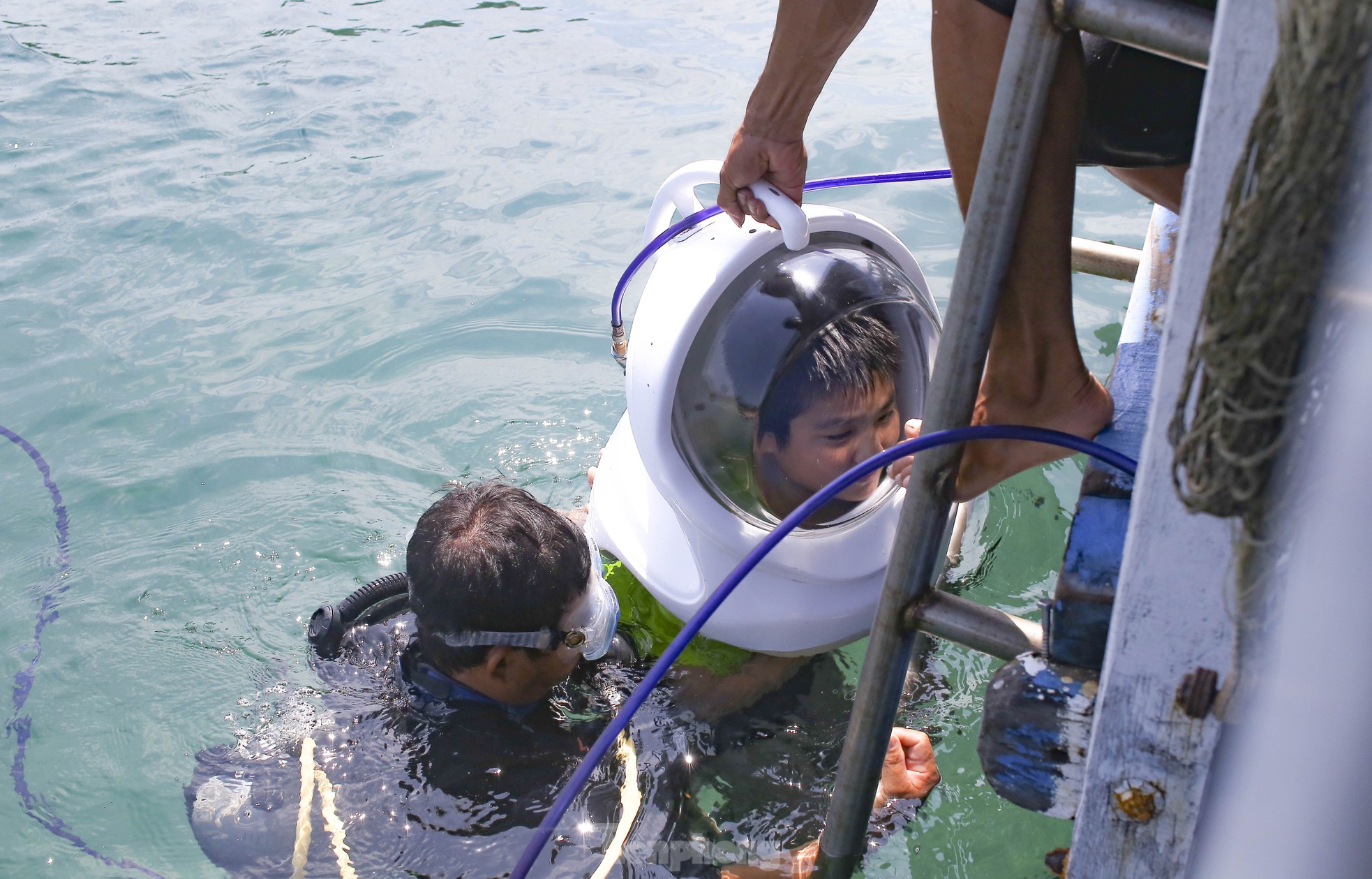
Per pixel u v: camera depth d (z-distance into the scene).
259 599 2.52
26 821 2.00
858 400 1.92
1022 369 1.35
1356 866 0.57
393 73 5.50
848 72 5.11
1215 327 0.77
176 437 3.05
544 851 1.78
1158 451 0.91
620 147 4.63
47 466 2.95
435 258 3.88
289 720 2.06
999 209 1.19
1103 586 1.22
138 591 2.54
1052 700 1.22
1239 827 0.70
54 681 2.30
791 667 2.15
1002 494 2.71
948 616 1.37
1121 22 1.05
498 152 4.62
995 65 1.26
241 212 4.21
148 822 1.99
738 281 1.90
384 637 2.11
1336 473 0.58
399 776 1.88
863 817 1.59
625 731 1.96
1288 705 0.62
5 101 5.21
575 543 1.88
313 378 3.28
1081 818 1.11
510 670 1.89
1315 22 0.64
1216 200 0.81
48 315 3.60
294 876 1.80
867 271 1.98
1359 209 0.64
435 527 1.89
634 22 6.11
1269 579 0.79
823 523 2.04
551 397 3.19
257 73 5.54
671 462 1.93
